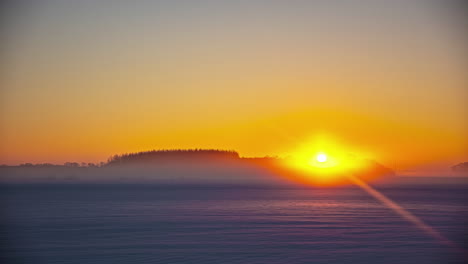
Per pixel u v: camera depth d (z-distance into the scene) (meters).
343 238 36.84
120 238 36.94
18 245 33.66
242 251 31.03
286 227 44.25
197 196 110.06
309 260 28.23
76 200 90.88
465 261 28.12
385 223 48.00
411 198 103.19
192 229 42.75
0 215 56.91
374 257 29.14
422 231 41.31
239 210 65.50
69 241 35.44
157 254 30.02
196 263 27.45
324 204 80.06
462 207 73.06
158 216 55.72
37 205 75.88
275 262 27.72
